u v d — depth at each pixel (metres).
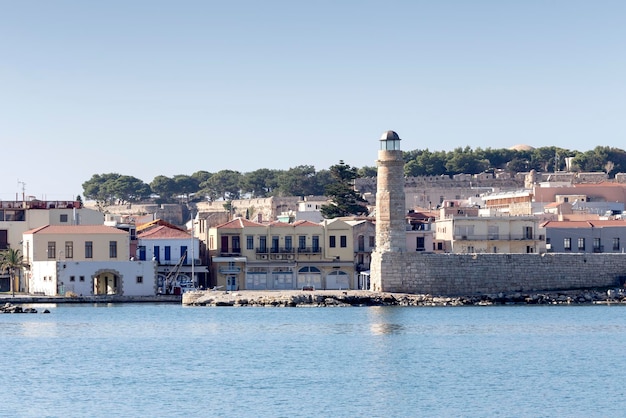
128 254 198.25
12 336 142.00
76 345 134.00
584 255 195.75
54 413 95.44
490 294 190.38
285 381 109.69
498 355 126.75
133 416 94.31
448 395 103.25
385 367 118.12
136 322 158.50
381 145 189.25
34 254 195.88
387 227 189.12
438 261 189.50
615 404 99.31
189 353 127.75
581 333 146.50
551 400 101.06
